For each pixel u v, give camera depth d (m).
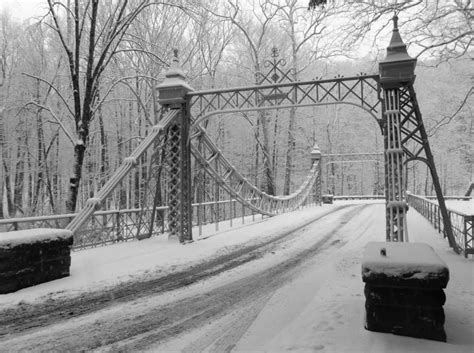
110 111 25.39
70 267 7.58
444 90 20.77
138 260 8.29
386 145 9.05
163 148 11.47
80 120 12.48
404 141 9.16
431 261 3.68
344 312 4.62
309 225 14.77
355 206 25.00
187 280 6.75
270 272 7.32
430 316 3.64
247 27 27.73
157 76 19.34
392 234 8.35
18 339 4.15
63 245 6.81
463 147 29.75
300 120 33.88
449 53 8.62
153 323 4.62
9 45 22.69
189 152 11.21
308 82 10.01
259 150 32.72
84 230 9.55
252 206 16.38
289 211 21.58
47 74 22.42
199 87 24.92
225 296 5.76
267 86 10.39
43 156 22.75
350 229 13.45
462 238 8.58
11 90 22.25
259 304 5.32
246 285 6.39
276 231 13.17
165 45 20.39
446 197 31.52
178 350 3.83
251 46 25.45
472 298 5.21
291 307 5.11
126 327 4.50
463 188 38.75
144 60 19.89
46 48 22.69
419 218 16.45
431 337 3.62
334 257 8.63
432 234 11.48
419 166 39.56
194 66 23.33
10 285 5.83
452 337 3.82
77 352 3.81
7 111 21.70
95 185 22.91
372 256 3.99
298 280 6.63
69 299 5.59
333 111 37.38
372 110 9.46
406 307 3.73
